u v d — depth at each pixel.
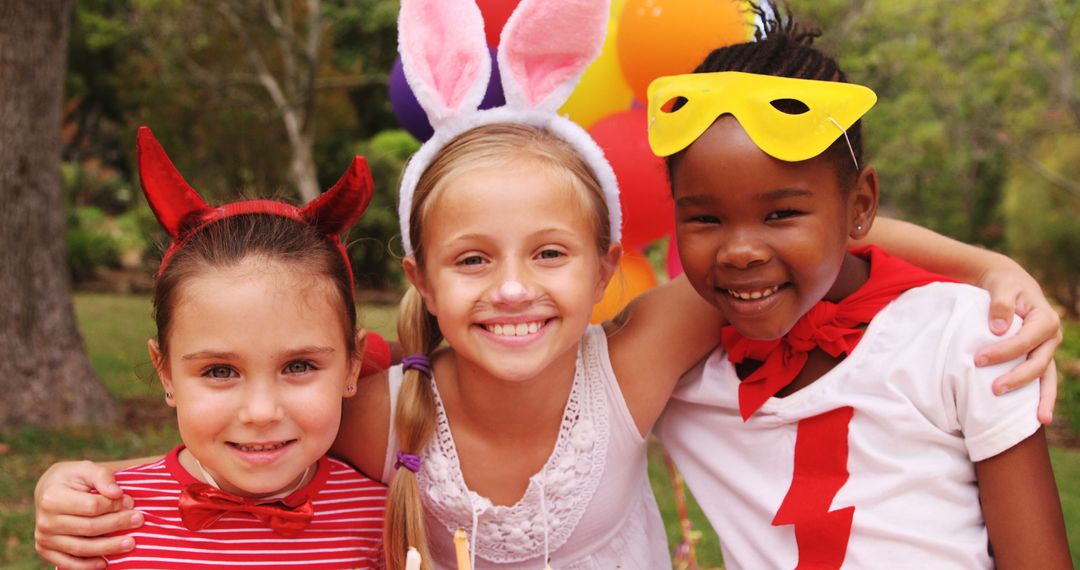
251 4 13.20
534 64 1.92
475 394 1.92
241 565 1.80
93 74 21.41
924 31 10.98
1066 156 11.22
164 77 13.54
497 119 1.90
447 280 1.75
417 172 1.90
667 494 5.13
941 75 10.84
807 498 1.86
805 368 1.94
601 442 1.98
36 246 6.18
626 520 2.12
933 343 1.79
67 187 18.61
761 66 1.87
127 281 15.69
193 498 1.80
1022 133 10.83
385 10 15.61
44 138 6.16
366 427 2.02
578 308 1.77
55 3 6.04
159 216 1.87
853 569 1.80
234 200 2.08
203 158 14.16
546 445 1.98
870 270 1.95
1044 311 1.78
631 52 2.57
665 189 2.55
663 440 2.19
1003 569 1.73
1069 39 9.73
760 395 1.93
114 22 13.88
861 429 1.84
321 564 1.85
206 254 1.77
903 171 13.21
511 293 1.68
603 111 2.74
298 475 1.86
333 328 1.80
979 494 1.80
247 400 1.72
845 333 1.86
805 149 1.62
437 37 1.92
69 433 5.98
